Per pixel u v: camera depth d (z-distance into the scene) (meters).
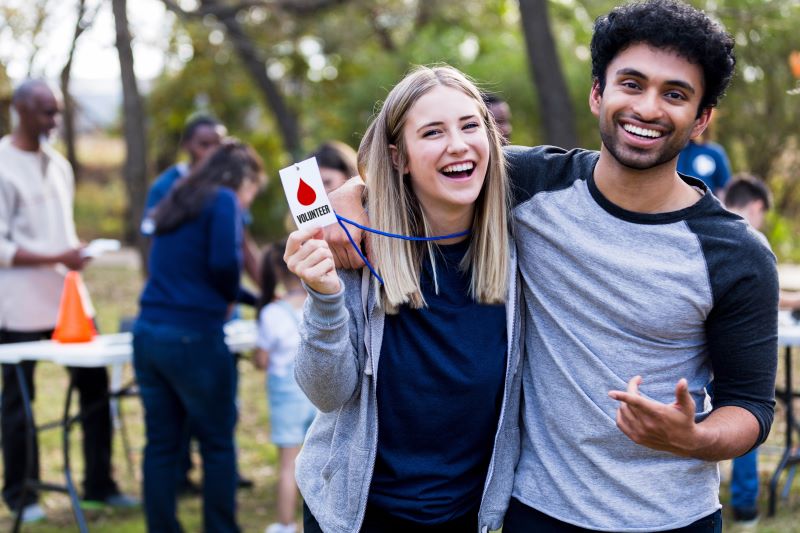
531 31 8.38
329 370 2.04
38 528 4.48
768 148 11.74
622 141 1.96
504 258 2.13
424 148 2.08
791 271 8.89
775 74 10.47
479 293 2.13
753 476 4.36
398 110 2.13
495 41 16.19
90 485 4.79
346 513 2.17
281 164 17.86
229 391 3.88
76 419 4.25
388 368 2.14
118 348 4.08
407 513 2.17
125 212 18.78
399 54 15.98
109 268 14.91
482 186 2.15
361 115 15.82
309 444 2.31
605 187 2.06
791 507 4.60
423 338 2.13
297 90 16.66
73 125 15.86
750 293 1.97
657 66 1.92
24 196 4.51
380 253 2.14
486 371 2.12
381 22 15.12
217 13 10.39
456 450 2.17
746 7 9.34
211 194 3.79
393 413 2.15
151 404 3.86
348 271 2.17
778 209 12.49
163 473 3.87
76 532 4.42
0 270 4.53
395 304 2.11
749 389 2.01
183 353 3.74
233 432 3.96
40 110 4.50
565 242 2.08
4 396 4.55
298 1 10.79
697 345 2.06
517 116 14.90
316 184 2.04
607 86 1.99
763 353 2.00
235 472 3.96
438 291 2.16
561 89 8.41
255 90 16.75
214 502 3.92
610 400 2.05
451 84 2.12
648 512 2.06
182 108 17.61
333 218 2.05
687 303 1.99
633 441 2.02
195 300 3.77
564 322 2.10
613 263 2.02
